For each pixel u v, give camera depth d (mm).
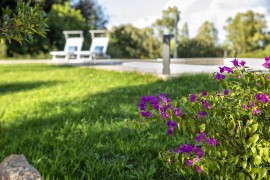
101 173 3539
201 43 34969
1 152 4270
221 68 2652
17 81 11930
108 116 5824
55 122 5691
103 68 13930
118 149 4191
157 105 2598
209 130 2473
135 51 30344
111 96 7570
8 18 2258
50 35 25250
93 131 4992
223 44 37719
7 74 14469
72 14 27922
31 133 5059
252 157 2359
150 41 31031
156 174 3539
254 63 9695
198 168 2607
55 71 14523
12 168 2732
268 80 2492
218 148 2467
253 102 2451
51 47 25719
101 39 17641
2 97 8641
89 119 5586
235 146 2459
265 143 2270
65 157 3947
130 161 3936
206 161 2508
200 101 2535
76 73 13336
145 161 3791
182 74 9516
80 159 3840
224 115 2426
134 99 7070
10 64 20453
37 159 3854
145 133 4832
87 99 7496
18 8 2305
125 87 8805
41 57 25766
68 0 28969
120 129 5020
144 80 9789
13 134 5156
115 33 29828
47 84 10641
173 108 2551
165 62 9734
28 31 2299
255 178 2379
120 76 11273
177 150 2775
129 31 30344
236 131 2428
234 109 2543
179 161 2736
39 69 16047
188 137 4371
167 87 7777
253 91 2543
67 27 26266
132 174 3564
